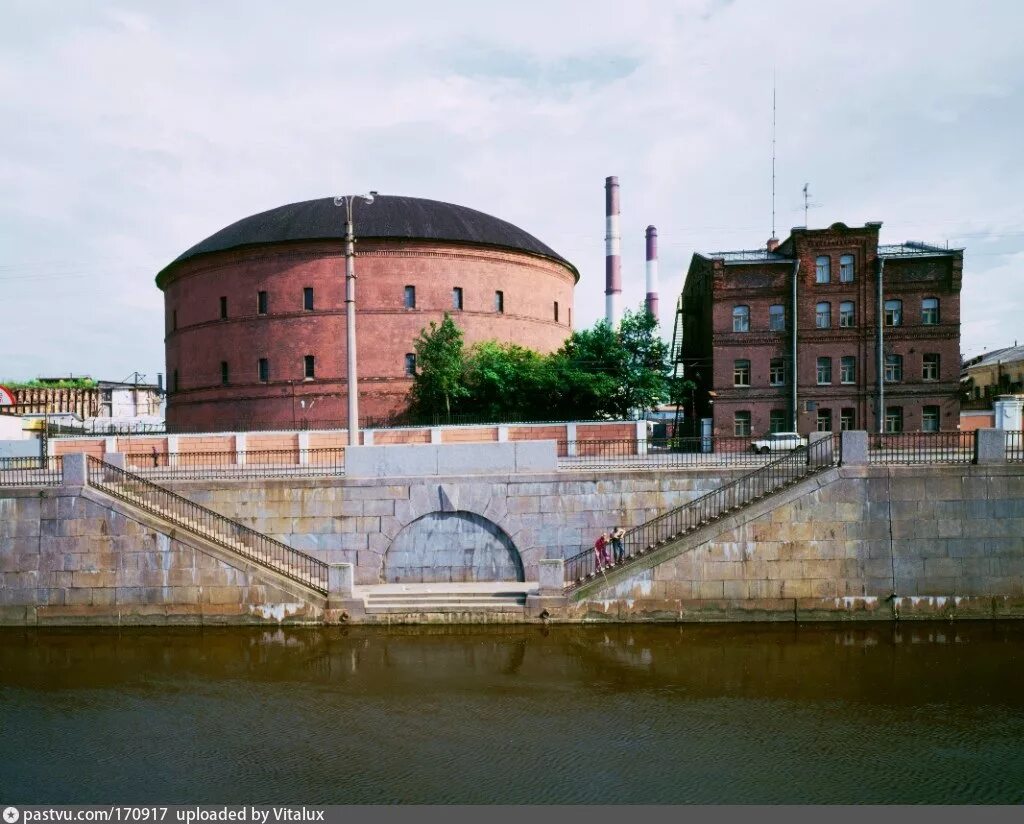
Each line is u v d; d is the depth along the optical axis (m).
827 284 34.47
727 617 17.59
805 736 11.77
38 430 37.88
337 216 39.50
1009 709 12.82
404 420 38.03
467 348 37.66
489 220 44.19
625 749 11.30
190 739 11.92
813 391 34.53
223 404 39.72
